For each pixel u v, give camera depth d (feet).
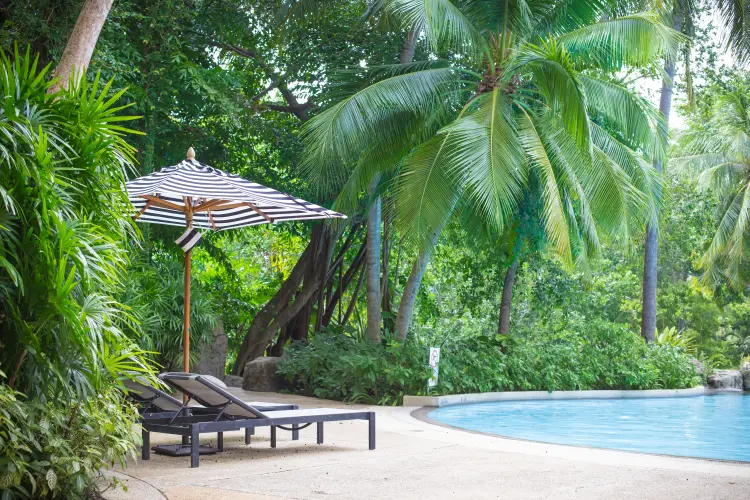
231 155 55.01
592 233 44.32
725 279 86.89
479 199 40.40
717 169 82.28
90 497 13.57
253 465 18.67
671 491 15.28
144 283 37.58
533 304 65.77
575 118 39.04
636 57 44.09
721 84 80.18
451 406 40.70
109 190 13.58
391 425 28.86
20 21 34.22
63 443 12.01
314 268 56.90
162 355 39.06
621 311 104.06
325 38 52.03
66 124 13.04
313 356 43.86
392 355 42.52
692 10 66.95
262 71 57.62
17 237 12.18
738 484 16.06
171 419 19.84
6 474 11.07
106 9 26.76
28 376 12.47
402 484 16.12
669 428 33.30
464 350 45.70
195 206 25.12
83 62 26.12
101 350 12.62
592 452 21.27
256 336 57.21
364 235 61.16
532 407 43.04
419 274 46.11
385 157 45.27
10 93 12.44
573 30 46.32
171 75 43.39
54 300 11.75
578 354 54.39
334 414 21.03
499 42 44.73
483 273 61.82
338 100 46.29
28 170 11.62
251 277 71.56
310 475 17.21
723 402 51.39
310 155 42.86
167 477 16.81
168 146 48.37
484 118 40.01
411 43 50.44
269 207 25.79
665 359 60.95
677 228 90.74
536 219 49.70
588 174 42.91
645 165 47.52
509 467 18.45
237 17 50.47
